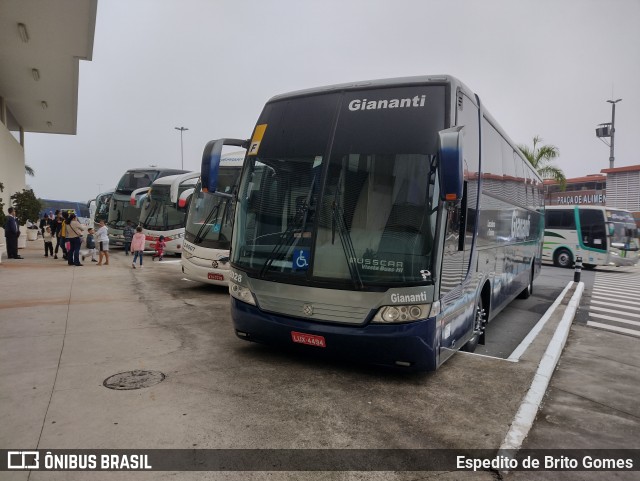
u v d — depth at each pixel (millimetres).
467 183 5676
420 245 4770
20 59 15922
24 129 26281
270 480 3240
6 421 3996
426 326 4734
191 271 10828
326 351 5039
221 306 9148
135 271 14633
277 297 5242
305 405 4461
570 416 4625
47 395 4559
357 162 5125
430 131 4992
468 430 4039
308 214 5191
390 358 4812
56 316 8000
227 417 4156
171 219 19391
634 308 12117
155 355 5895
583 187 40125
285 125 5770
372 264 4828
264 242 5465
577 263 15594
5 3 12109
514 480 3393
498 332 8758
